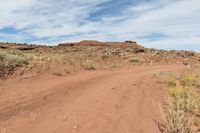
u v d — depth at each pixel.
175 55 56.88
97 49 56.47
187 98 10.66
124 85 14.95
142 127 8.04
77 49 55.25
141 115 9.11
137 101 11.01
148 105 10.34
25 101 11.38
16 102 11.21
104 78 18.12
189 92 11.91
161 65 38.66
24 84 14.80
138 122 8.45
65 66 21.95
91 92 13.19
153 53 56.41
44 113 9.72
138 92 12.84
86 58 39.62
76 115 9.30
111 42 74.19
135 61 43.28
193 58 56.03
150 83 15.50
